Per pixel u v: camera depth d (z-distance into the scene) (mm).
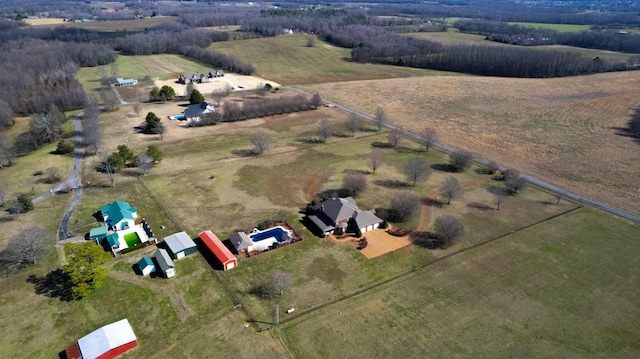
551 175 98312
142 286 61031
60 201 83562
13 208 80750
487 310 57438
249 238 70562
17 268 64312
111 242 69125
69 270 57938
